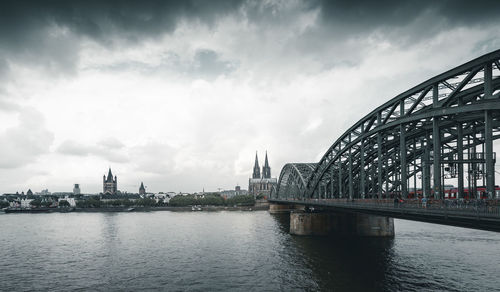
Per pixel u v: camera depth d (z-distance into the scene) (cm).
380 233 7919
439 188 3831
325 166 8019
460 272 4788
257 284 4478
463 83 3678
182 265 5591
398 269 4966
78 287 4566
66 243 8050
